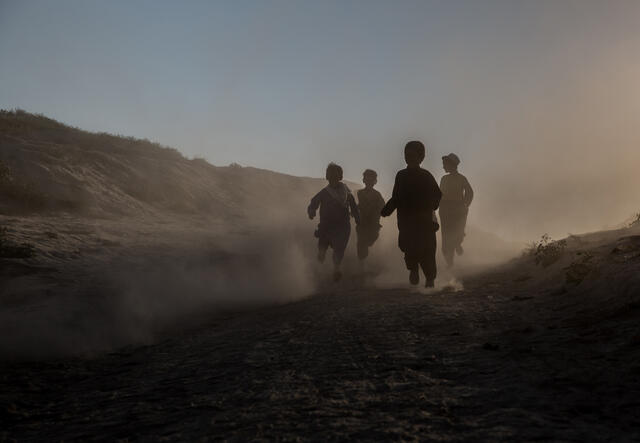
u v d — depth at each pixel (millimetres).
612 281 4938
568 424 2176
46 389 3639
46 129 26453
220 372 3600
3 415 3029
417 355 3561
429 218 7133
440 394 2672
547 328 4051
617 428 2121
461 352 3570
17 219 14039
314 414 2465
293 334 4727
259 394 2914
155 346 4930
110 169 22781
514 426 2164
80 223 15336
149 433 2477
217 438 2262
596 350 3258
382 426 2248
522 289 6547
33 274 8414
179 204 22641
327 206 9016
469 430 2150
